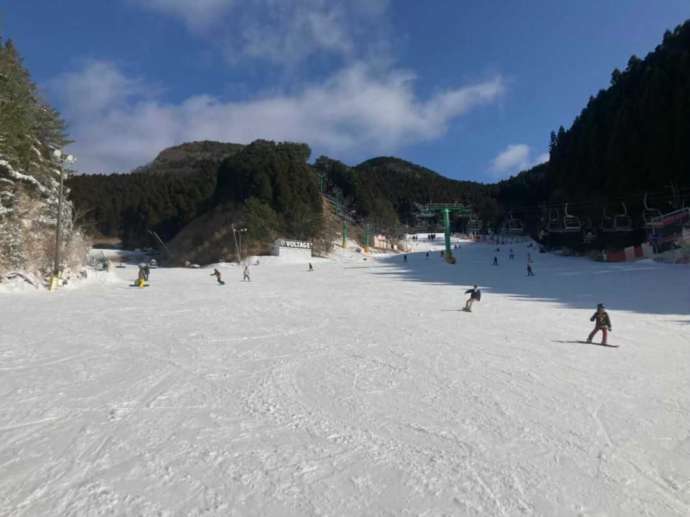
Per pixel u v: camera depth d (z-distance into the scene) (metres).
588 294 27.09
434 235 138.62
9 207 28.27
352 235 109.31
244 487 5.21
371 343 13.53
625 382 9.85
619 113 65.81
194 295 26.02
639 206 59.53
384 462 5.91
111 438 6.43
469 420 7.46
